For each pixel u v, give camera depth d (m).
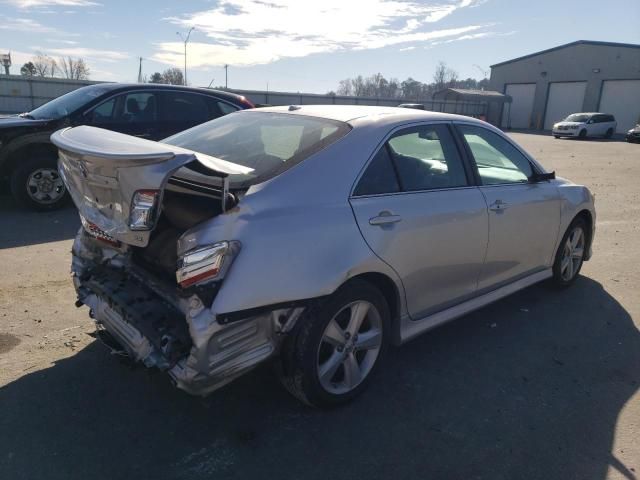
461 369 3.61
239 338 2.54
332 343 2.94
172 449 2.70
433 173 3.53
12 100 30.02
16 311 4.16
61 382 3.22
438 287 3.53
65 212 7.46
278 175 2.79
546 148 24.84
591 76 44.19
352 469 2.61
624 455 2.79
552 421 3.06
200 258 2.43
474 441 2.86
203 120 8.45
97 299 3.17
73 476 2.48
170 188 2.73
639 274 5.73
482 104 52.72
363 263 2.90
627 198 10.54
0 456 2.59
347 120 3.26
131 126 7.84
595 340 4.12
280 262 2.59
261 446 2.74
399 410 3.10
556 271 4.93
